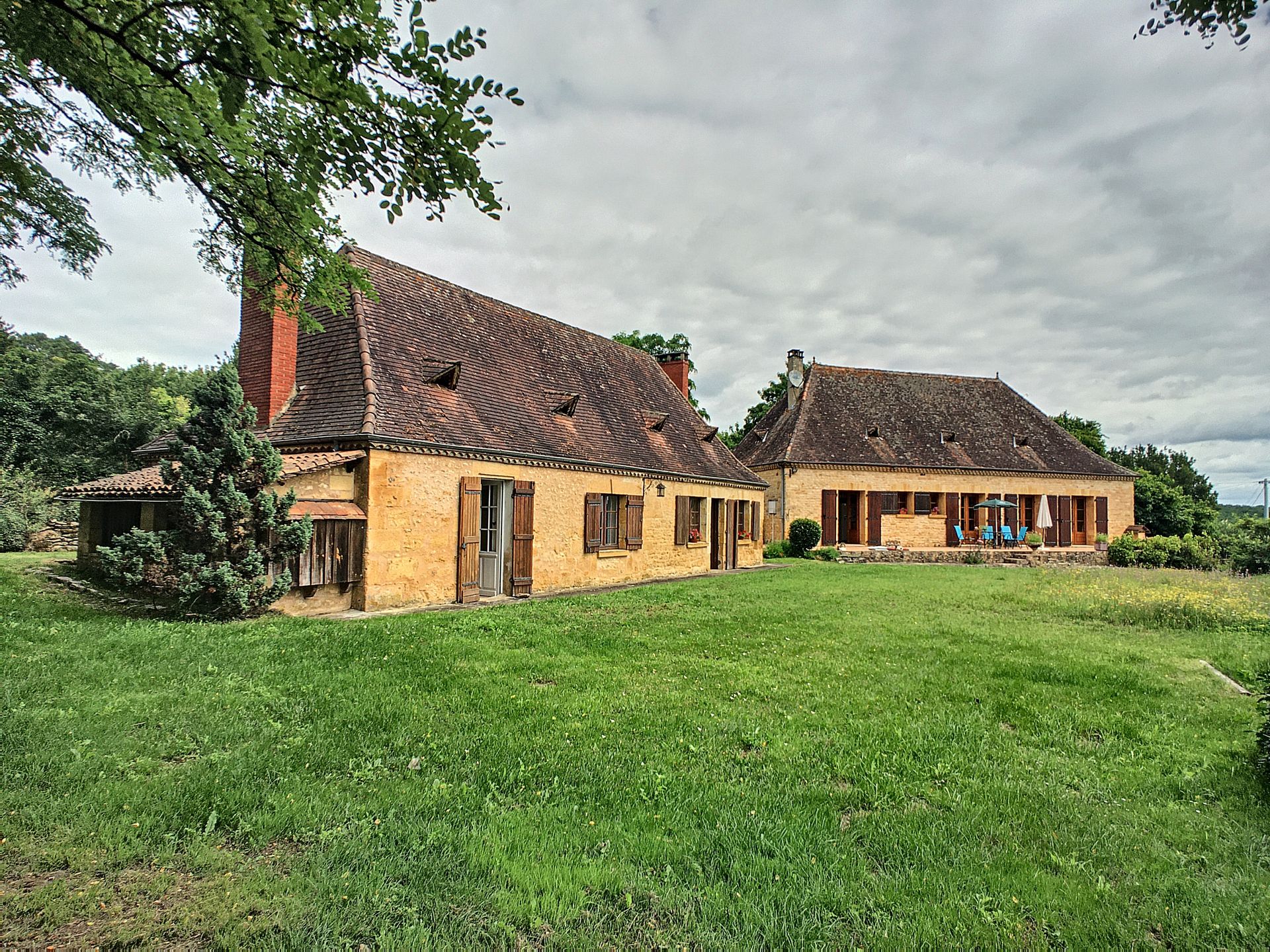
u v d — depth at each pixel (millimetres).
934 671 7230
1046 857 3479
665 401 22219
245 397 12398
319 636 7852
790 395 31016
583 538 15305
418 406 12039
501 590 13352
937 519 28531
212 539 8656
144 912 2789
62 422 25734
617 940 2715
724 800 3986
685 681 6590
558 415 15797
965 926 2869
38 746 4332
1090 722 5660
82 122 5781
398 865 3174
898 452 28922
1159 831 3795
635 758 4582
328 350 12555
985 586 15812
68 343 33500
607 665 7121
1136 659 8008
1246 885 3244
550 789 4078
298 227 5504
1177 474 49188
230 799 3764
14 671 5895
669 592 13719
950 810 3990
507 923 2777
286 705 5430
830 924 2855
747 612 11164
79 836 3318
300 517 9492
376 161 3961
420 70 3480
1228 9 2801
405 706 5473
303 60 3381
